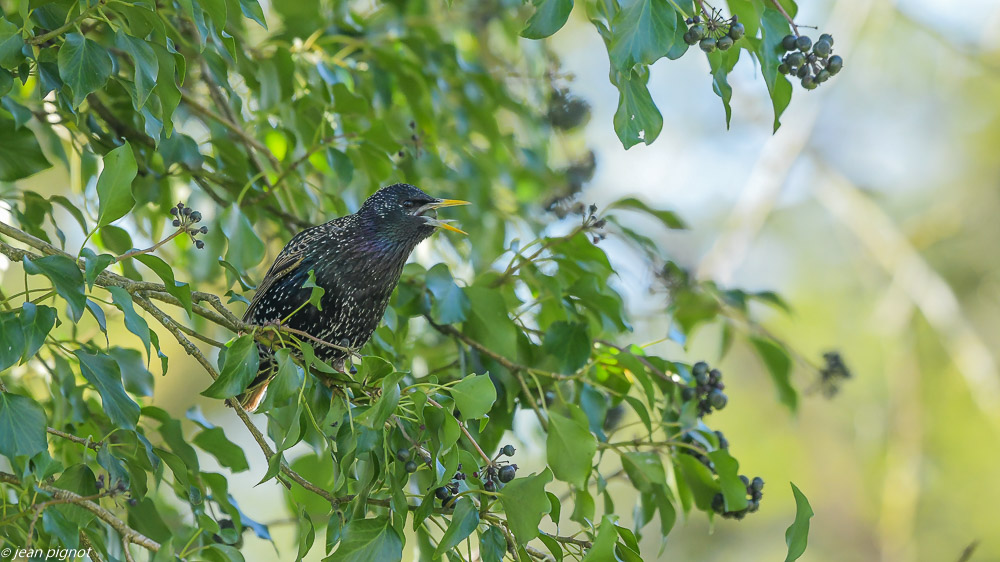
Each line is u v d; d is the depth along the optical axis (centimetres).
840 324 2192
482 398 701
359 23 1205
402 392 720
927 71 2198
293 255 962
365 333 987
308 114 1077
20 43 717
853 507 2164
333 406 701
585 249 967
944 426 2056
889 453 1967
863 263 2188
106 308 1182
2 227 712
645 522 923
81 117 931
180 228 706
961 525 1995
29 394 966
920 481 1873
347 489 723
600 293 956
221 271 1106
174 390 1884
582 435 768
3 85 735
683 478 936
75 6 749
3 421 659
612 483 2083
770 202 1809
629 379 973
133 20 737
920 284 1900
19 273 1528
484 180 1275
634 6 655
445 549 668
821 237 2302
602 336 1048
